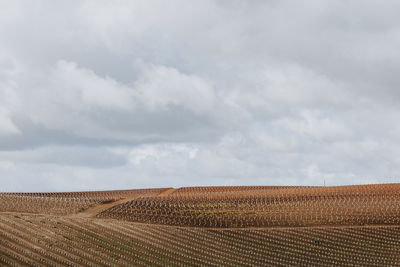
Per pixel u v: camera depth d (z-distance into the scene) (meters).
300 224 91.94
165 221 93.12
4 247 62.72
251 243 81.06
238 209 104.38
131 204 109.50
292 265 73.56
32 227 74.25
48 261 61.38
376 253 78.31
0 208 97.25
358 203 108.31
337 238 83.94
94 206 107.62
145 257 70.38
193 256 73.75
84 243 71.38
